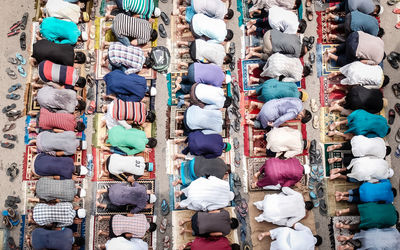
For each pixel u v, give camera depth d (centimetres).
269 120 566
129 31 569
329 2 649
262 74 591
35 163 531
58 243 516
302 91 593
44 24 562
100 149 580
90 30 614
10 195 562
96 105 591
